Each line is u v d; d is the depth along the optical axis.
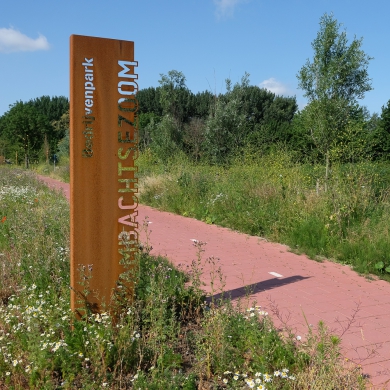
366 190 8.37
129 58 4.00
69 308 4.23
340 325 4.54
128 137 4.09
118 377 3.30
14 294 4.91
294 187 10.03
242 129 21.30
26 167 35.62
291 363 3.39
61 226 7.11
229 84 22.39
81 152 3.92
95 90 3.91
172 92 24.30
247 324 3.79
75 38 3.80
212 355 3.51
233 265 6.85
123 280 4.16
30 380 3.16
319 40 11.51
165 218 11.31
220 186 11.96
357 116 12.88
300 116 13.97
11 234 7.29
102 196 4.03
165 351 3.55
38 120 39.50
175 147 21.38
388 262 6.50
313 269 6.70
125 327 3.65
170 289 4.67
